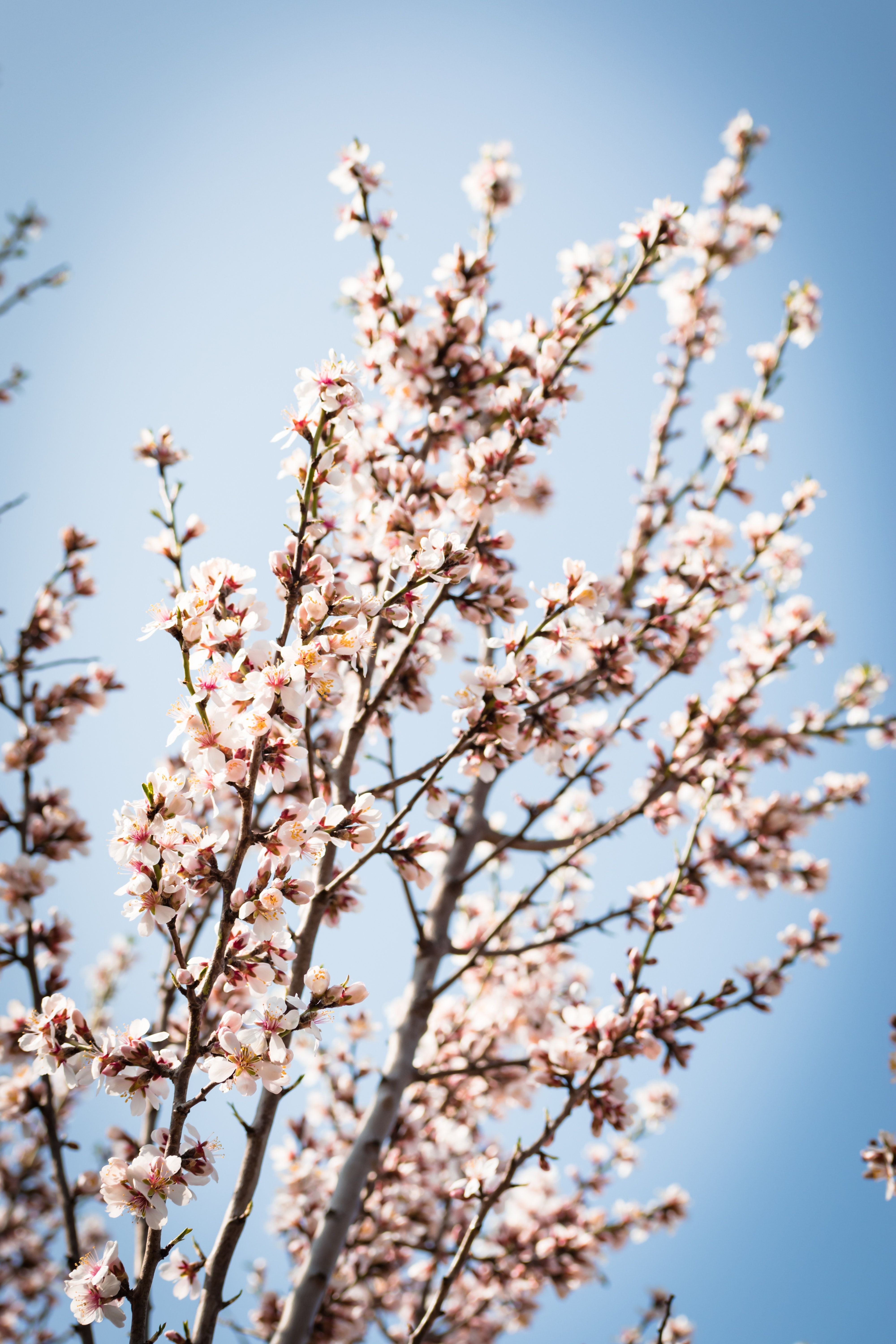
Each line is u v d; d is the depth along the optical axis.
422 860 5.45
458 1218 7.15
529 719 4.81
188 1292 3.57
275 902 2.99
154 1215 2.83
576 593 3.96
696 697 6.43
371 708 4.59
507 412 5.13
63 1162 4.69
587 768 5.66
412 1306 7.71
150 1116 4.71
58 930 5.51
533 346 5.49
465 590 4.73
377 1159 5.03
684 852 6.10
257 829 3.03
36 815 5.90
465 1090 7.43
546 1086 4.98
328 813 3.12
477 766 4.12
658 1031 5.29
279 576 3.23
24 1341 7.58
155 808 2.92
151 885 2.89
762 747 7.43
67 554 6.83
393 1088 5.23
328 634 3.12
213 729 2.96
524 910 7.34
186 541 4.86
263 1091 3.82
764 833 6.84
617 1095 4.77
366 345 5.74
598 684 6.03
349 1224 4.80
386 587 5.00
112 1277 2.87
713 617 6.55
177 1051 3.58
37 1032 2.86
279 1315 6.70
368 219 5.65
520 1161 4.50
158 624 2.98
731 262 8.73
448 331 5.48
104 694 6.49
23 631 6.55
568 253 5.88
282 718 2.95
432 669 5.30
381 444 5.46
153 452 5.34
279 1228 7.41
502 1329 7.72
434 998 5.43
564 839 6.20
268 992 3.06
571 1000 5.75
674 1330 8.03
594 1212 7.40
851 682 7.62
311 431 3.29
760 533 7.14
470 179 7.54
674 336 8.78
